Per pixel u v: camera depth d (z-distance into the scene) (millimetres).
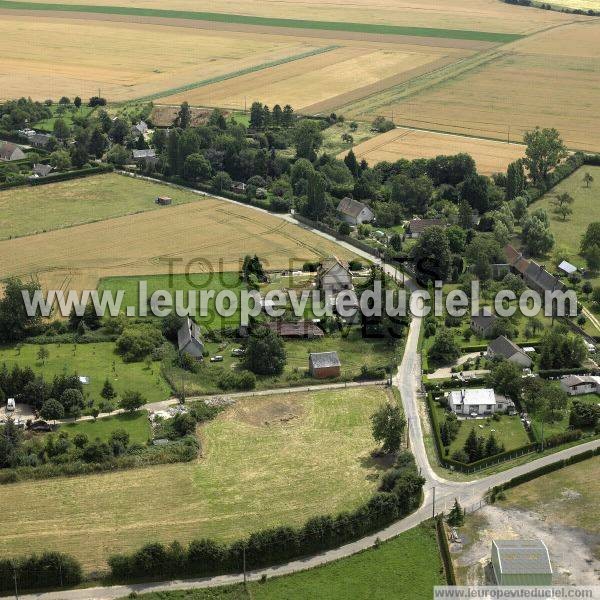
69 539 199000
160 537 199375
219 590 185625
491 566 191125
